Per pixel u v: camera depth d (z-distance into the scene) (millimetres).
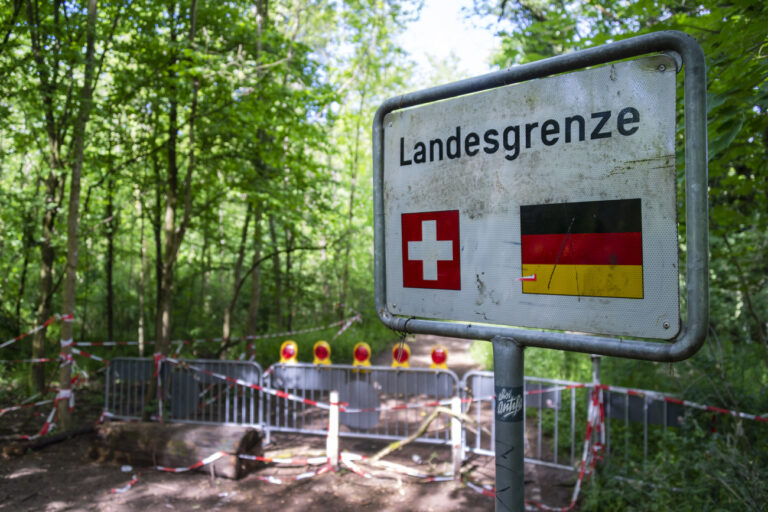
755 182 4441
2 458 6559
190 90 9367
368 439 7617
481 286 1331
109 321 15031
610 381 8234
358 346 7902
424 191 1439
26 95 7277
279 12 13930
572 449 6148
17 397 9203
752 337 8969
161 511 5309
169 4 9242
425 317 1437
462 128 1367
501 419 1261
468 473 6223
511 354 1253
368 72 16234
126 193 13789
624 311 1112
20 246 11312
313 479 6129
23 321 12609
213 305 18281
